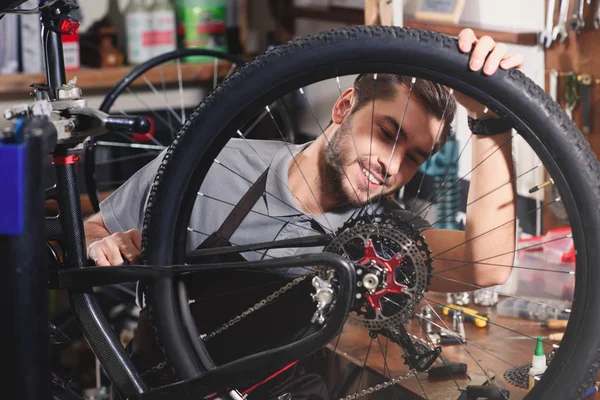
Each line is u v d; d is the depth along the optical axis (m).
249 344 1.56
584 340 1.21
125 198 1.72
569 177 1.19
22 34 3.12
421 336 1.79
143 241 1.32
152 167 1.73
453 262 1.58
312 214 1.58
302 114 3.15
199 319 1.56
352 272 1.22
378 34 1.21
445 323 1.80
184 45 3.44
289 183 1.59
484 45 1.19
